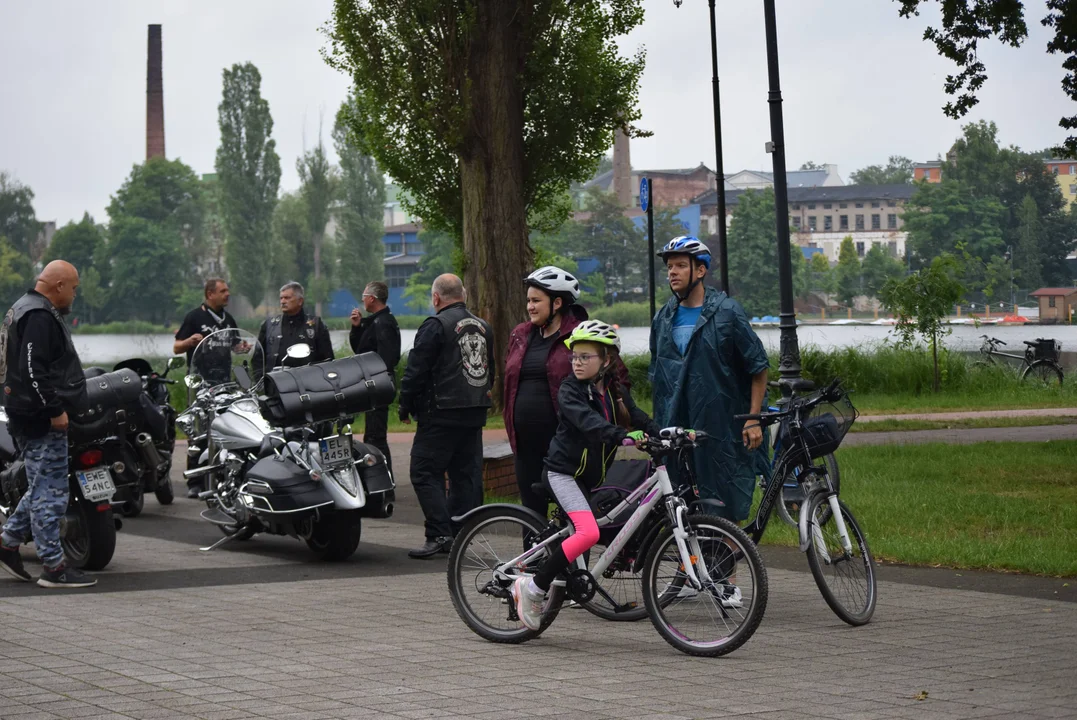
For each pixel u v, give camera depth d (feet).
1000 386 91.66
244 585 28.30
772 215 363.76
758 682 19.22
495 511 22.88
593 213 418.92
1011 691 18.45
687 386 25.11
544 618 22.25
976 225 389.80
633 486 22.57
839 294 418.72
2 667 20.35
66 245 449.48
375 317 41.75
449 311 32.14
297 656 21.21
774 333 228.43
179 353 43.04
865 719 16.99
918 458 51.34
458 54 76.95
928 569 29.43
